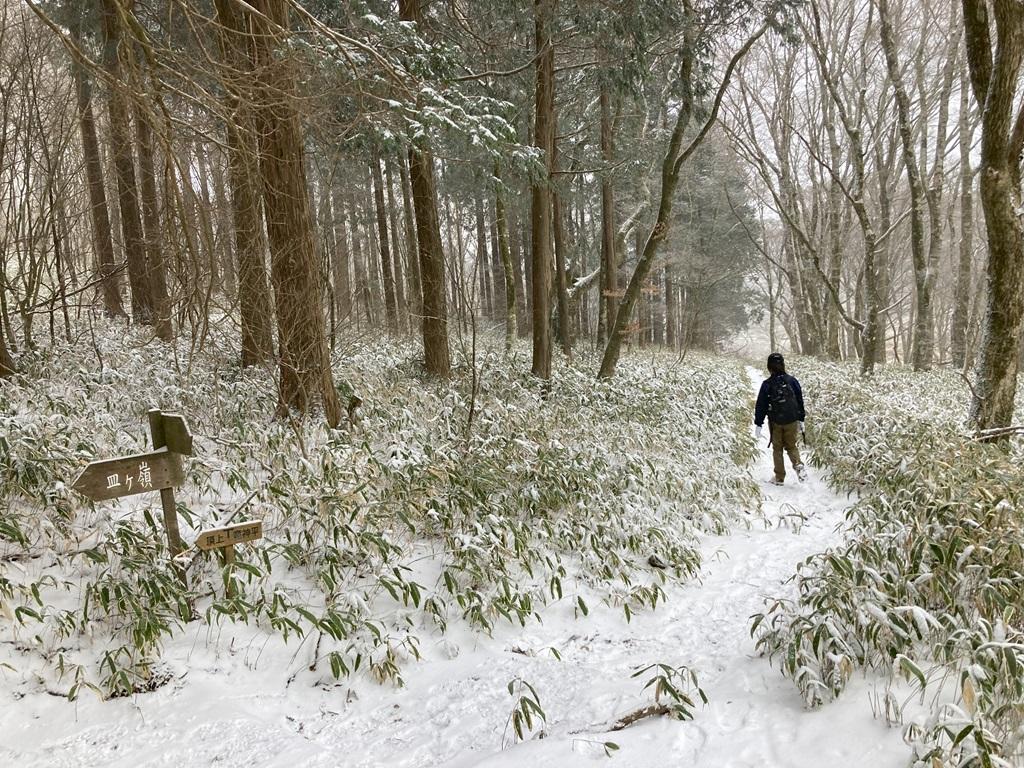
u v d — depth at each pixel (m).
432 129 7.09
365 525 4.43
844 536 4.69
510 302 13.43
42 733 2.86
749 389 15.83
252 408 6.66
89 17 8.12
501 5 9.29
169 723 3.01
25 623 3.34
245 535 3.73
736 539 5.90
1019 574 3.40
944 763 2.31
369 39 6.57
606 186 15.66
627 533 5.22
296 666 3.52
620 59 9.05
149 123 4.15
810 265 22.97
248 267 6.11
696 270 26.67
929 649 3.28
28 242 8.06
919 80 17.03
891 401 10.01
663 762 2.72
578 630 4.22
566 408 8.64
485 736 3.11
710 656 3.80
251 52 5.61
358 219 18.52
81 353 8.38
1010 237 6.48
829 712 2.90
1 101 7.59
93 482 3.44
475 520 4.74
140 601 3.52
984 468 5.28
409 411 6.89
